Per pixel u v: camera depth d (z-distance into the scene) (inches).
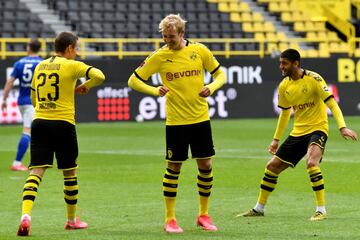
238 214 1133.1
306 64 3412.9
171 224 989.8
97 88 3122.5
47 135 992.2
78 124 3083.2
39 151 992.2
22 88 1733.5
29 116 1737.2
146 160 1905.8
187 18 3873.0
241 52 3503.9
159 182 1507.1
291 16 4065.0
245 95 3302.2
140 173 1644.9
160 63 994.7
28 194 968.9
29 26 3555.6
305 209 1177.4
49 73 996.6
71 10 3698.3
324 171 1641.2
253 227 1019.3
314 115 1107.3
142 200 1282.0
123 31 3732.8
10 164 1870.1
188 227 1026.1
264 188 1109.7
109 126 2987.2
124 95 3161.9
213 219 1089.4
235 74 3292.3
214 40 3449.8
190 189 1405.0
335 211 1154.7
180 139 994.1
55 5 3705.7
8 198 1312.7
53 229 1016.9
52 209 1193.4
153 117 3201.3
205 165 1006.4
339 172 1624.0
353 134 1073.5
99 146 2274.9
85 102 3110.2
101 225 1047.0
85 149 2191.2
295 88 1100.5
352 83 3440.0
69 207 1013.8
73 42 1014.4
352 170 1654.8
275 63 3339.1
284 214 1130.7
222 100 3272.6
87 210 1179.3
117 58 3336.6
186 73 990.4
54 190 1398.9
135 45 3636.8
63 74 992.2
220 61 3272.6
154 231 996.6
